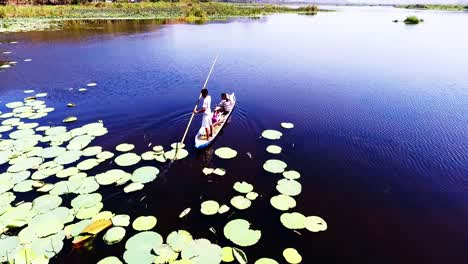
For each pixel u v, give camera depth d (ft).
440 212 21.79
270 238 19.01
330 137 32.04
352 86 48.26
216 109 34.94
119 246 17.94
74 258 17.19
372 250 18.42
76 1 185.37
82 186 22.75
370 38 94.27
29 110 36.17
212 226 19.86
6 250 17.19
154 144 29.68
